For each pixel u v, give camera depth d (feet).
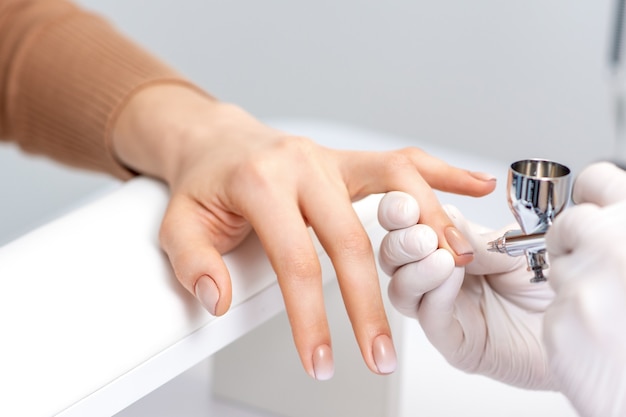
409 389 2.19
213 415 2.20
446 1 5.65
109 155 2.36
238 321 1.81
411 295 1.72
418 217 1.71
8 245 1.82
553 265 1.46
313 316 1.74
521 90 5.62
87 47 2.45
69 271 1.74
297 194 1.87
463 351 1.84
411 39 5.85
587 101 5.42
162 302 1.73
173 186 2.05
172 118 2.23
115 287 1.73
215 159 1.98
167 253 1.81
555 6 5.33
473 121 5.84
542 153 5.69
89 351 1.64
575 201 1.62
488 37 5.60
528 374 1.91
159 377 1.72
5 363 1.58
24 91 2.49
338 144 2.82
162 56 6.15
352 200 1.95
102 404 1.65
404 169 1.86
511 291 1.90
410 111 6.02
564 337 1.40
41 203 5.71
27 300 1.67
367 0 5.91
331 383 2.14
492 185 1.90
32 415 1.57
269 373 2.19
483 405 2.16
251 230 1.92
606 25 5.20
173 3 6.07
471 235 1.83
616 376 1.38
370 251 1.77
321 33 6.12
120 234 1.87
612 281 1.39
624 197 1.56
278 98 6.39
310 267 1.76
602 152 5.47
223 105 2.25
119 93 2.34
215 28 6.26
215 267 1.73
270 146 1.96
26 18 2.52
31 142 2.56
